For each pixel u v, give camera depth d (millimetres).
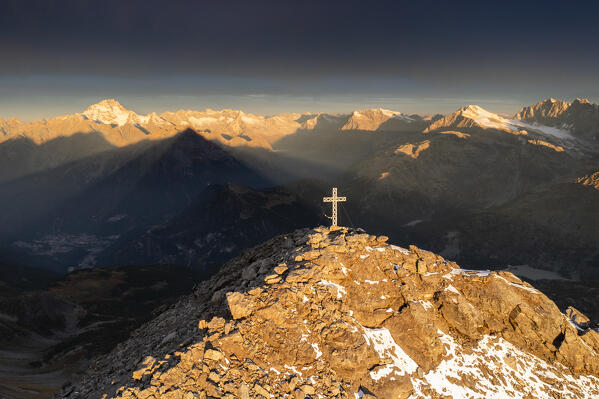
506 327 64812
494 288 66562
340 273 63125
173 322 74438
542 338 63844
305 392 49312
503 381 58094
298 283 60188
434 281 66125
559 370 61469
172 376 46781
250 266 70812
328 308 57938
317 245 68188
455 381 56500
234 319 55125
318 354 53562
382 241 70500
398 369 55375
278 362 51594
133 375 49438
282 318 55188
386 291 62750
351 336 55281
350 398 50469
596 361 61938
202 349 50094
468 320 62562
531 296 66000
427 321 60188
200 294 85188
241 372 48938
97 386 57844
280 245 81438
